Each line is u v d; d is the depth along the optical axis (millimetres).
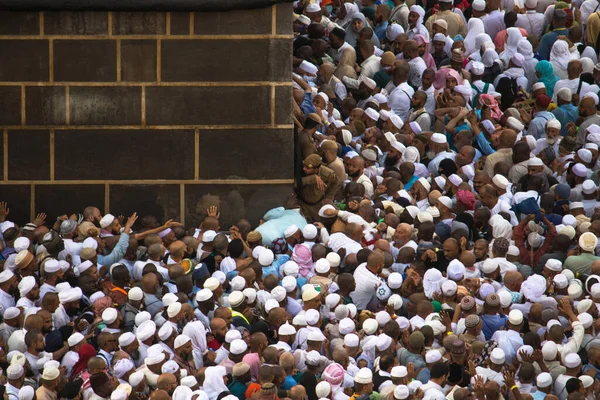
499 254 56625
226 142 61312
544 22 79125
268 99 61125
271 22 60625
